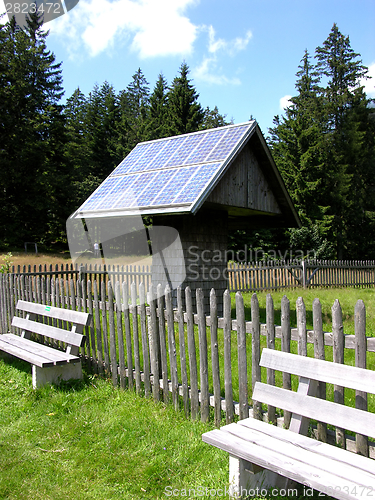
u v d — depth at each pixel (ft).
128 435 12.70
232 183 28.73
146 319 15.48
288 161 113.09
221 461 11.03
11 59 125.08
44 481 10.61
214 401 12.96
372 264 66.03
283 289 53.62
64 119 140.05
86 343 19.24
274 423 11.15
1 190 123.95
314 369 9.44
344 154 126.52
